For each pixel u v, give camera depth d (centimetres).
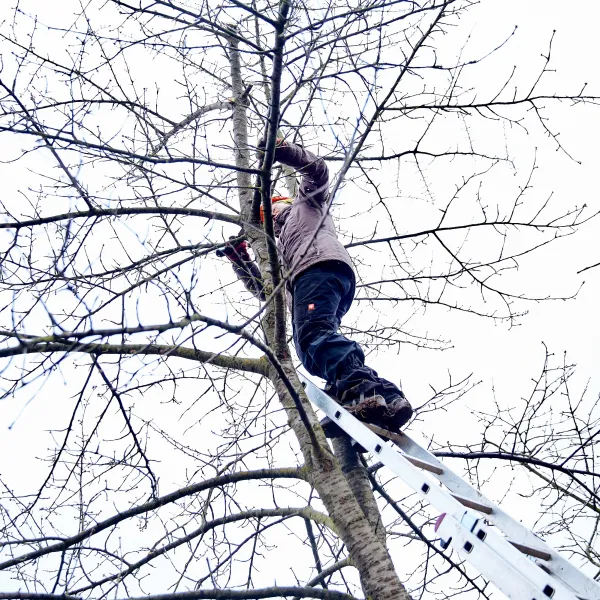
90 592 488
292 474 511
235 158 630
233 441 564
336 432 530
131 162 496
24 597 447
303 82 492
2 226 489
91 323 379
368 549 460
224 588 458
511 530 416
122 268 490
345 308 577
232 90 662
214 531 532
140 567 493
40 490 514
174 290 402
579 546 576
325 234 564
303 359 548
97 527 488
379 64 475
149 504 497
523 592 344
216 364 549
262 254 583
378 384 511
